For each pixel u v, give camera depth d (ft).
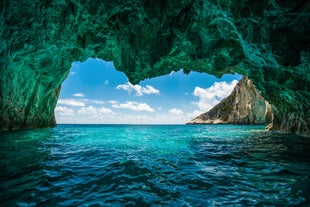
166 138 57.52
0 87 49.65
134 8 34.30
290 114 68.33
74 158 26.03
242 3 25.80
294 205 12.92
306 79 40.24
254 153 31.42
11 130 59.88
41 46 45.34
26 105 67.10
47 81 70.69
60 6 36.78
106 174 19.21
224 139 54.70
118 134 72.79
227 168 22.11
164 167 22.31
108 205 12.69
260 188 15.98
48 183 16.26
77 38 45.80
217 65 46.06
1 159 23.70
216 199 13.85
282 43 28.17
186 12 32.94
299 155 29.71
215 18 32.40
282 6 23.35
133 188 15.76
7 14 36.29
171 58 46.52
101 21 39.32
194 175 19.44
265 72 45.55
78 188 15.46
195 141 49.39
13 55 46.26
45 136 53.01
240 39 34.65
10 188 14.97
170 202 13.32
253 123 203.72
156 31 37.63
